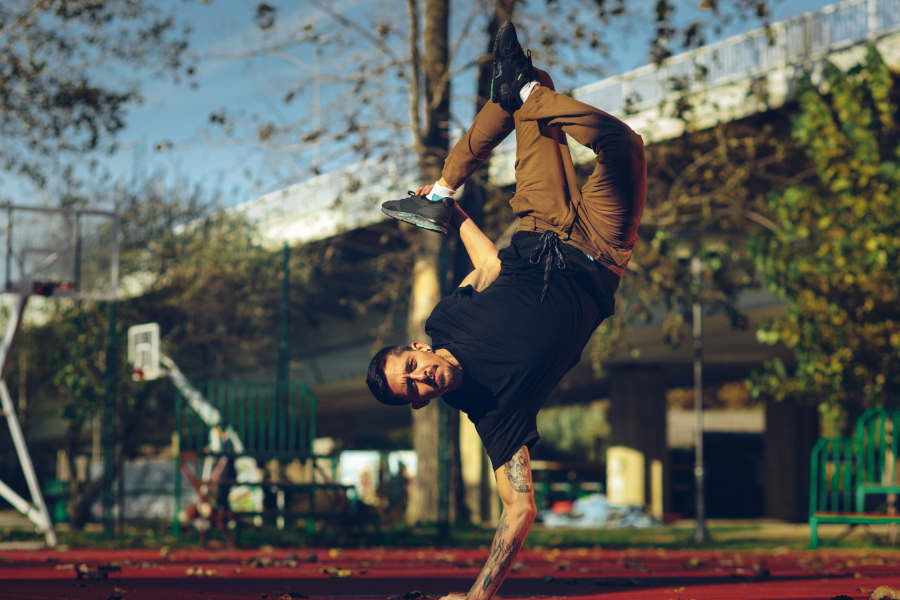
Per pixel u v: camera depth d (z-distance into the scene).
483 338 3.09
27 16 16.61
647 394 35.44
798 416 35.94
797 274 13.69
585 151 16.80
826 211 13.67
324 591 4.61
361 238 24.14
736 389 53.12
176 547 11.48
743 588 4.63
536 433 3.13
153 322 25.31
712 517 42.81
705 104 17.86
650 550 12.62
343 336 30.12
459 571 6.48
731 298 19.66
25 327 25.08
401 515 24.05
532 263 3.10
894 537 13.81
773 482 36.47
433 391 3.07
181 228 26.05
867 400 13.99
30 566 6.82
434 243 17.75
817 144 13.72
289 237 25.14
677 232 18.25
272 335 27.67
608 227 3.08
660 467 35.59
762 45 18.52
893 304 13.28
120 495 15.18
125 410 22.06
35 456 36.78
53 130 17.92
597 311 3.15
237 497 14.66
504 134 3.34
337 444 50.00
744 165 18.11
